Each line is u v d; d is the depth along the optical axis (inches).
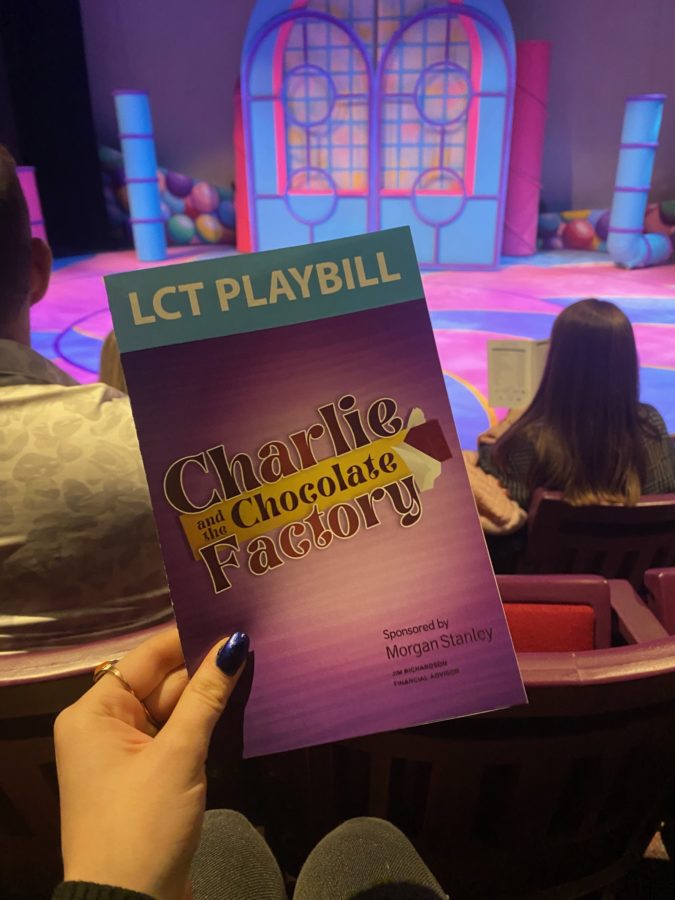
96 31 324.2
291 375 18.3
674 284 262.2
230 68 326.6
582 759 32.2
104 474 29.2
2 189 30.4
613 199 298.8
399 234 18.5
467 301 239.3
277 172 291.7
